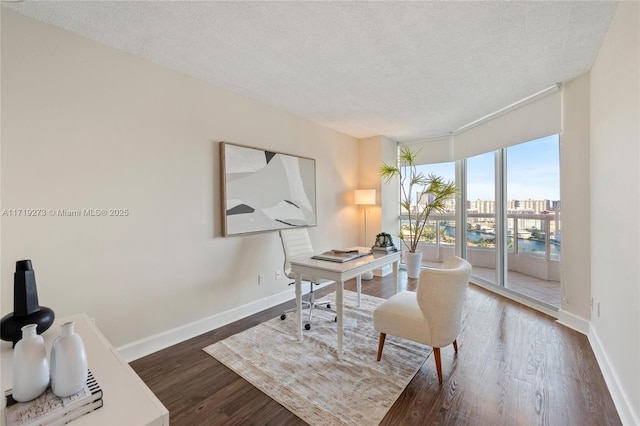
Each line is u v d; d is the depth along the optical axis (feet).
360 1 5.41
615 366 5.77
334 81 8.93
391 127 14.07
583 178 8.48
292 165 11.85
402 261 17.49
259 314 10.35
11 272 5.66
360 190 15.19
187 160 8.50
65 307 6.32
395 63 7.82
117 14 5.74
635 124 4.81
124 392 2.97
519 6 5.60
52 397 2.71
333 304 11.21
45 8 5.54
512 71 8.29
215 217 9.27
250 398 5.80
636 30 4.75
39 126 5.95
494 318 9.62
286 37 6.61
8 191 5.63
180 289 8.36
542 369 6.63
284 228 11.50
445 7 5.61
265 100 10.48
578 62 7.77
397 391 5.93
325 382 6.27
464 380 6.27
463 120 12.94
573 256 8.82
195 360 7.23
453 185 14.32
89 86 6.61
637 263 4.72
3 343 3.96
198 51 7.19
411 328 6.45
